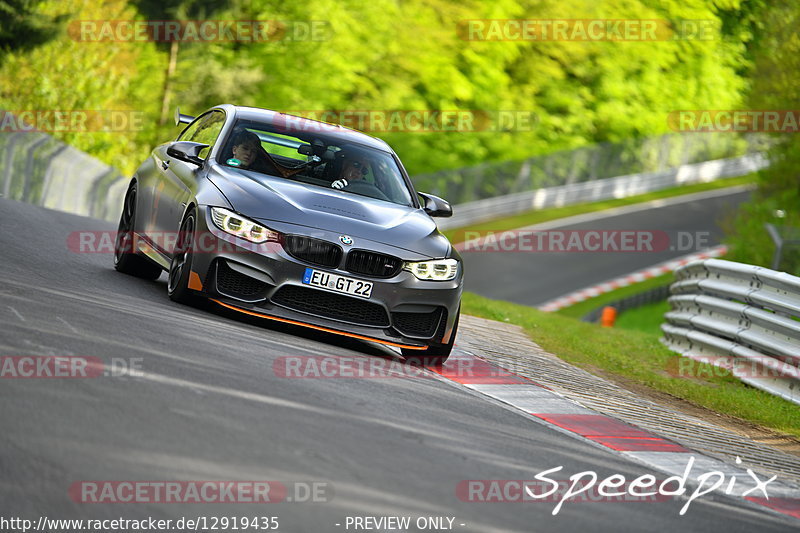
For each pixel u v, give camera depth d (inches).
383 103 5944.9
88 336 742.5
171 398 616.7
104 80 4357.8
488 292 4439.0
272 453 550.3
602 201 6432.1
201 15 4980.3
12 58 4067.4
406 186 1180.5
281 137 1144.8
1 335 687.7
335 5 5580.7
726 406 1220.5
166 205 1123.3
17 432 501.0
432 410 772.6
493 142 6451.8
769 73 3996.1
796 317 1330.0
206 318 968.3
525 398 954.7
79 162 2610.7
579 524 550.3
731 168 7367.1
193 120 1338.6
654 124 7170.3
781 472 882.1
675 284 1782.7
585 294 4591.5
